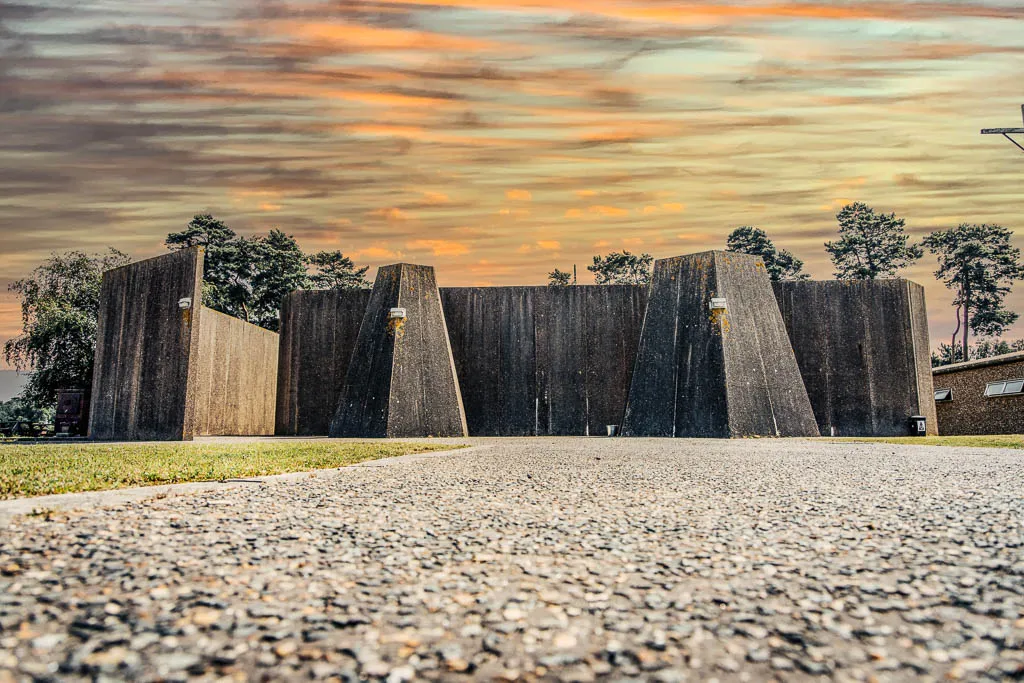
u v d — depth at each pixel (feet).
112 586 11.57
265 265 173.78
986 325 210.79
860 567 13.26
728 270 97.19
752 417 91.81
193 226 171.22
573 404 106.83
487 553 14.71
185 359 83.15
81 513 18.52
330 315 111.96
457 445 65.67
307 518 18.79
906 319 104.78
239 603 10.89
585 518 19.26
